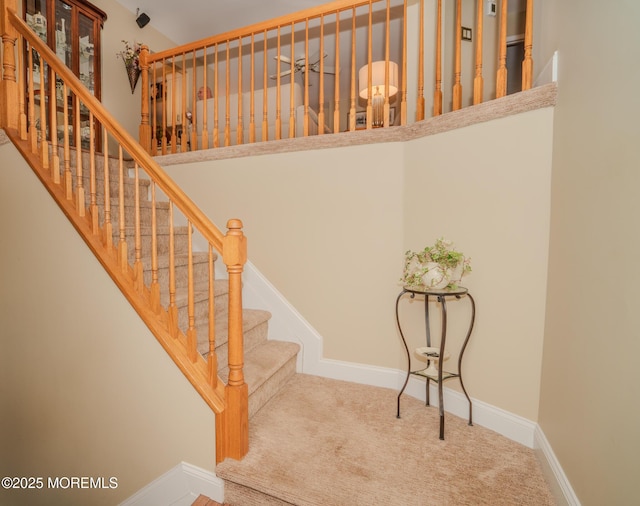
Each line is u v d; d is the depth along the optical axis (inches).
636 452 34.3
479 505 51.9
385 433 70.6
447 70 127.4
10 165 83.4
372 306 92.6
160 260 93.5
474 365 75.0
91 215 74.7
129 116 157.2
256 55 195.5
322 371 98.2
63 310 77.5
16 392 85.0
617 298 39.0
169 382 66.4
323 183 97.2
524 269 65.7
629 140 37.8
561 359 54.6
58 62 76.8
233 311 62.5
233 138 144.8
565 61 57.9
